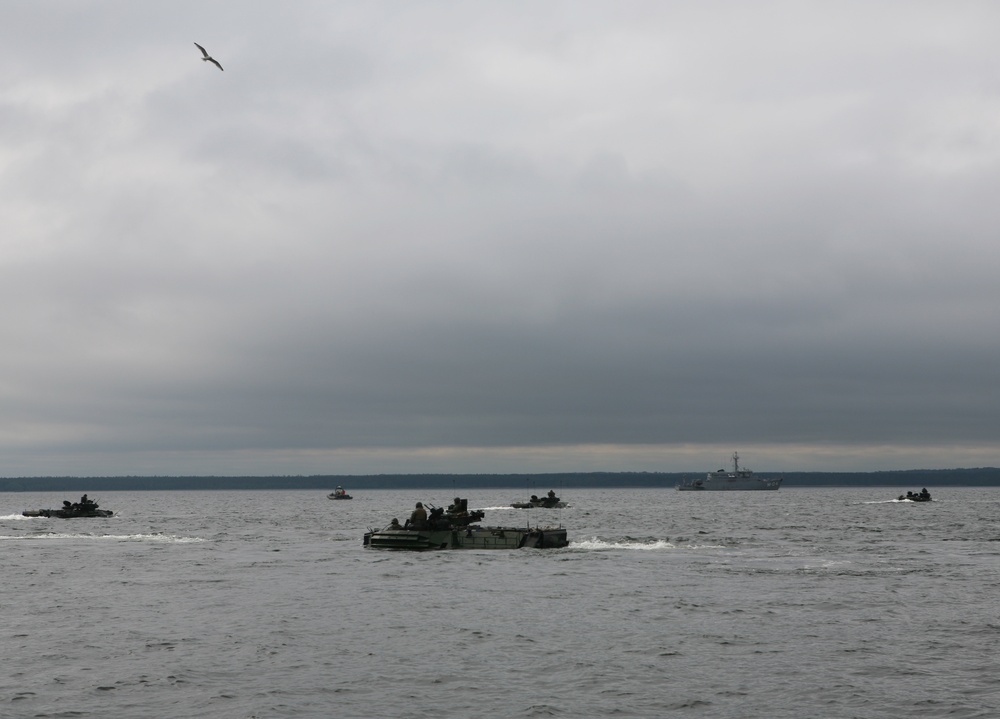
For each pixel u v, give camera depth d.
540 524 124.00
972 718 25.52
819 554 69.69
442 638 36.00
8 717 25.91
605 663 31.83
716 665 31.52
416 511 74.88
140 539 92.38
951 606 43.28
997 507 183.75
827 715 25.92
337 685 29.09
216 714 26.11
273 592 48.72
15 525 124.75
